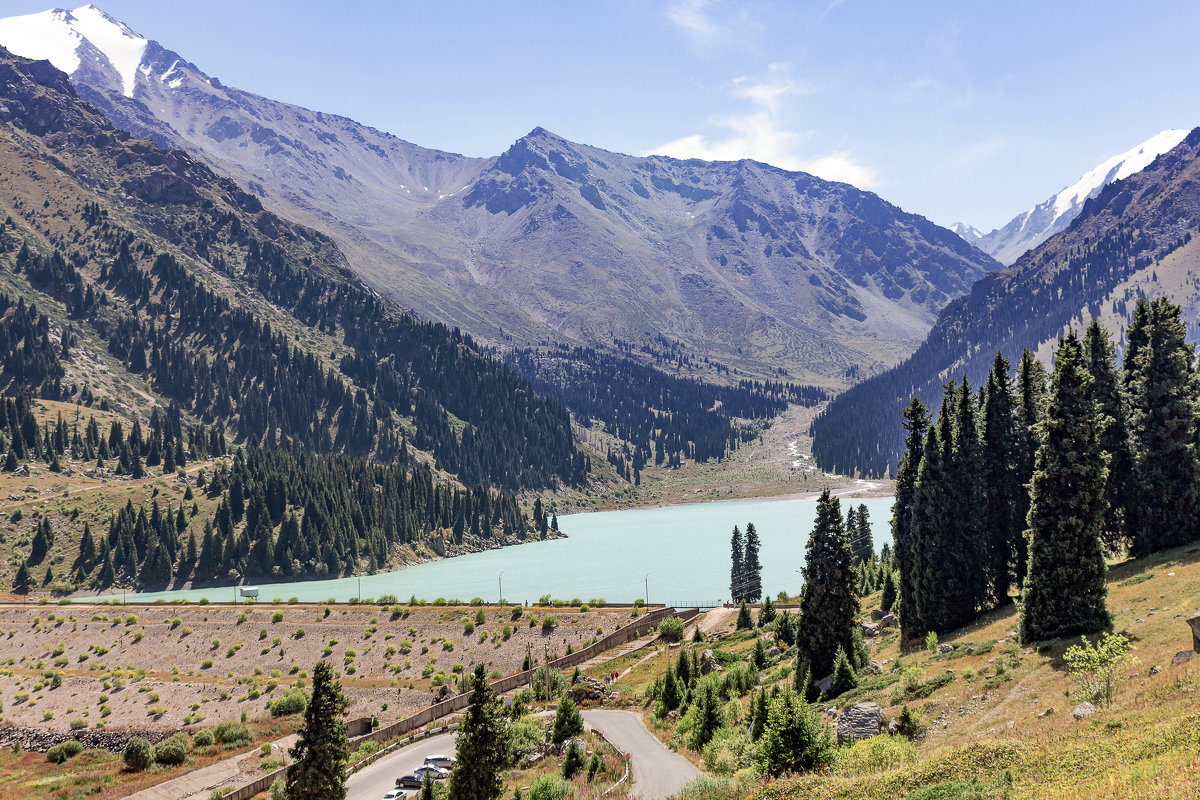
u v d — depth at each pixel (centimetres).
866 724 4925
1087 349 7881
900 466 8600
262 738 9369
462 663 11488
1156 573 6350
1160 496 7256
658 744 6425
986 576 7712
